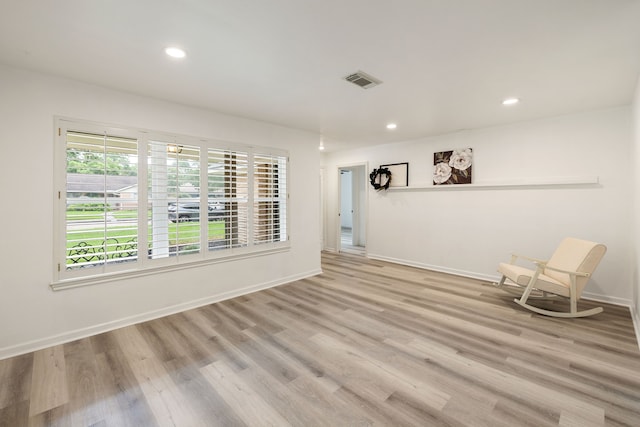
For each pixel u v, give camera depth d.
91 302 2.65
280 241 4.18
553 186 3.82
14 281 2.32
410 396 1.82
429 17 1.70
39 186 2.40
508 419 1.62
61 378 2.01
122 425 1.60
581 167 3.62
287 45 2.02
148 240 2.97
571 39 1.94
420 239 5.19
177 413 1.69
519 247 4.11
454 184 4.66
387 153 5.64
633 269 3.20
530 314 3.10
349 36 1.91
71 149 2.53
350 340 2.54
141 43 1.97
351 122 4.03
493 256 4.35
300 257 4.48
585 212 3.62
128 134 2.83
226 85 2.70
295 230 4.39
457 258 4.73
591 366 2.14
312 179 4.62
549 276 3.44
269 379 2.00
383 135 4.87
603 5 1.59
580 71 2.43
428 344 2.46
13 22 1.71
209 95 2.95
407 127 4.32
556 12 1.65
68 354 2.32
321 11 1.64
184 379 2.00
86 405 1.75
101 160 2.67
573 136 3.66
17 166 2.32
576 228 3.68
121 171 2.79
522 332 2.68
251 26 1.79
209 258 3.42
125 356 2.29
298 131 4.39
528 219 4.02
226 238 3.58
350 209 10.56
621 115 3.37
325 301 3.50
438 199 4.93
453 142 4.71
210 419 1.64
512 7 1.61
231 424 1.60
